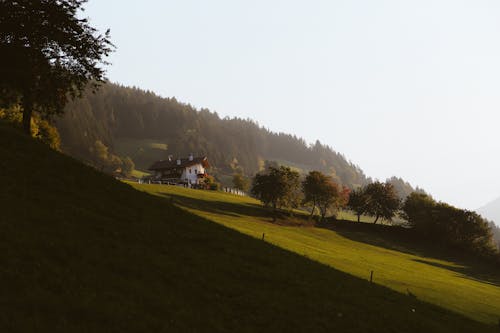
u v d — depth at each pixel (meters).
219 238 24.70
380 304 21.31
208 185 144.25
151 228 21.98
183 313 13.34
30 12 33.59
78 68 38.88
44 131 88.25
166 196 97.88
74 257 15.21
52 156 28.33
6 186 20.55
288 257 26.86
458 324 23.20
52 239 16.09
